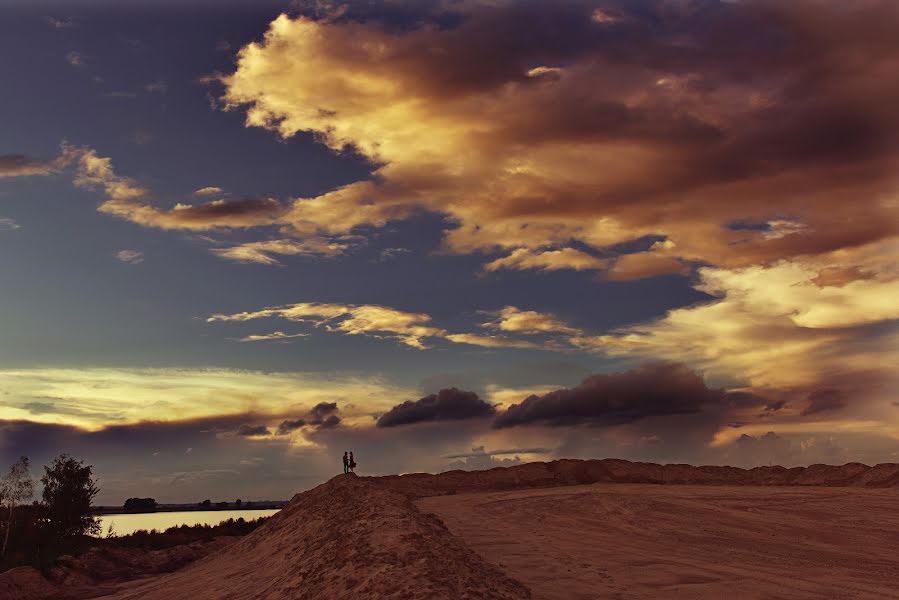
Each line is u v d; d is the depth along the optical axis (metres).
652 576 24.58
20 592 41.53
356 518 26.84
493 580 18.62
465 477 101.00
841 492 53.59
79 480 59.94
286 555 29.03
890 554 31.14
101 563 51.59
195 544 60.72
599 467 103.56
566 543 32.81
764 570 26.50
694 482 93.88
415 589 15.98
